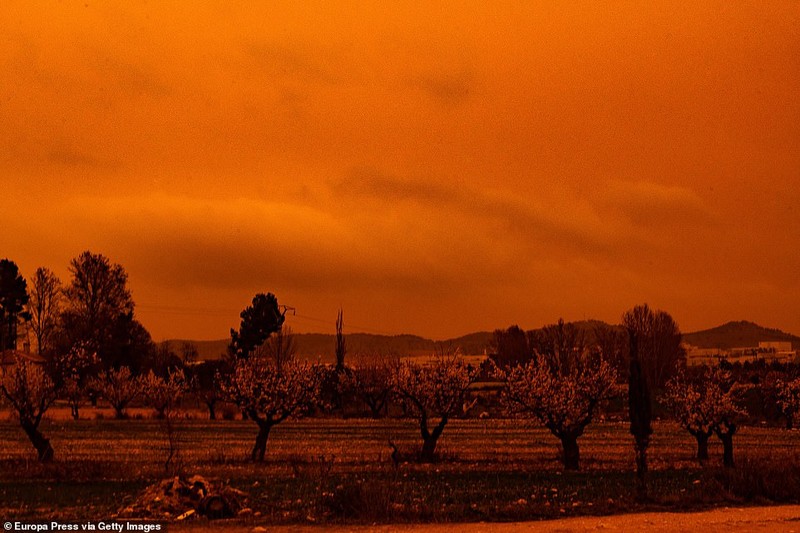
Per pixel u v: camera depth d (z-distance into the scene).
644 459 61.16
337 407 182.88
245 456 86.25
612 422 159.62
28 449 90.81
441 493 57.81
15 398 77.75
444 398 89.38
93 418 153.88
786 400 130.50
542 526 45.88
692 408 89.44
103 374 164.88
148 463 76.06
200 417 161.00
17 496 53.81
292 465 72.88
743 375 185.25
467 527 45.41
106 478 64.06
